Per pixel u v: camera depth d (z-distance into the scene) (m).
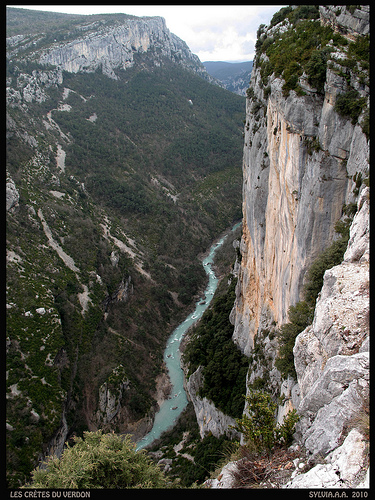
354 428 7.57
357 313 10.06
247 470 8.95
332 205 19.12
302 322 16.81
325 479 7.14
